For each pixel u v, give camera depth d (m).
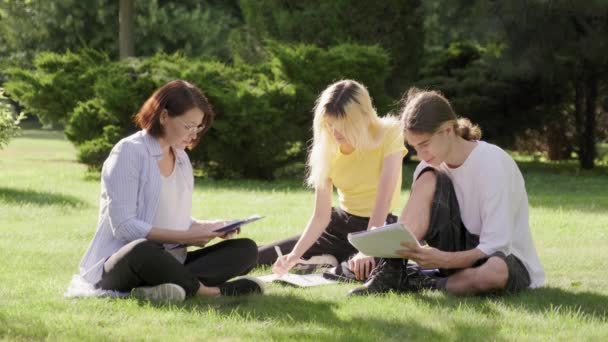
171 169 4.95
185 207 5.02
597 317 4.48
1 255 6.45
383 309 4.58
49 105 16.39
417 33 18.62
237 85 14.95
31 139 27.81
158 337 3.93
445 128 4.84
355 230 5.93
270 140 14.94
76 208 10.12
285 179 15.74
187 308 4.55
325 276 5.66
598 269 6.14
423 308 4.59
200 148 15.22
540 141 21.00
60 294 4.93
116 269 4.69
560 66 17.33
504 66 16.97
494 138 19.97
